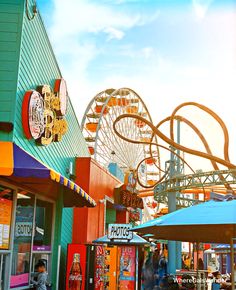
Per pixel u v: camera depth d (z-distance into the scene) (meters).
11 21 8.44
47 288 10.37
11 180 8.65
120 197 19.89
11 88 8.15
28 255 9.64
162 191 23.53
